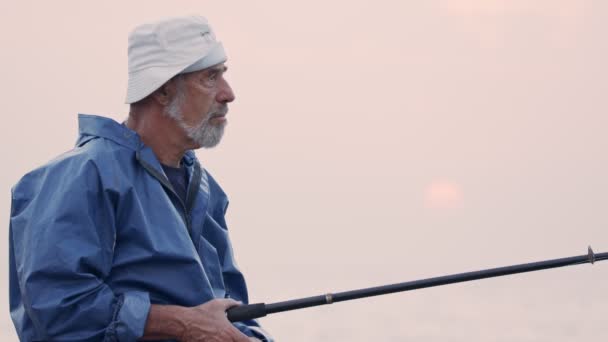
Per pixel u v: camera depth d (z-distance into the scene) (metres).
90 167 4.54
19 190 4.61
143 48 4.80
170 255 4.60
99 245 4.47
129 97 4.82
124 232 4.57
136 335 4.41
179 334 4.50
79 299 4.37
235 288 5.24
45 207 4.47
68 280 4.37
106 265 4.50
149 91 4.75
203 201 4.96
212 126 4.86
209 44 4.82
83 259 4.39
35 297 4.36
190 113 4.81
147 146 4.75
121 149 4.67
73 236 4.41
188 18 4.82
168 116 4.81
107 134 4.69
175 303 4.61
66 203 4.44
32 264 4.38
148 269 4.58
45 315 4.34
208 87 4.83
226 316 4.59
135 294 4.49
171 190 4.76
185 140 4.85
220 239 5.21
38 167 4.65
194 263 4.64
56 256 4.36
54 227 4.40
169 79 4.78
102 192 4.52
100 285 4.44
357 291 4.73
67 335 4.38
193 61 4.76
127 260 4.55
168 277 4.60
